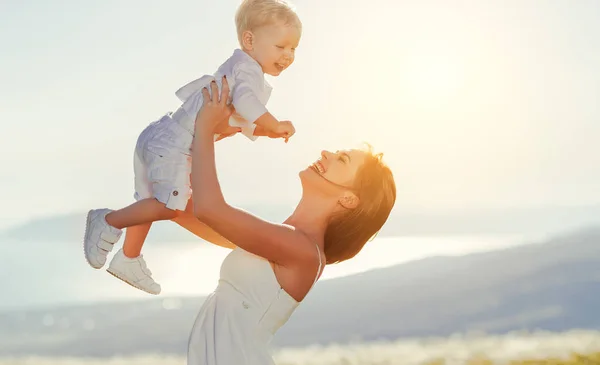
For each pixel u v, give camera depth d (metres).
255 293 3.13
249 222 3.05
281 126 3.29
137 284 3.62
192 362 3.10
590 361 8.23
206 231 3.62
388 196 3.46
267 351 3.15
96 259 3.35
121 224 3.36
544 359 8.44
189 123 3.29
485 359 9.01
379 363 9.74
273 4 3.44
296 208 3.50
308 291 3.22
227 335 3.06
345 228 3.43
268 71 3.52
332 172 3.40
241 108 3.30
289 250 3.12
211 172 3.07
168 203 3.30
